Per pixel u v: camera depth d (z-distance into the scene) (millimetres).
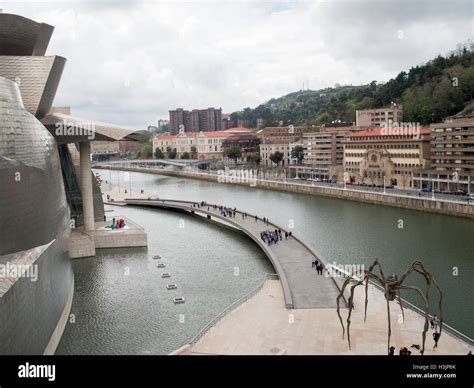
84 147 75500
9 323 27375
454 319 44438
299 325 38594
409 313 40781
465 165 113812
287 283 47938
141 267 63562
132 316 46094
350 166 151125
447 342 34812
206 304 48938
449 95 162125
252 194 146500
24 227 38000
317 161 171250
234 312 41812
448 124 117562
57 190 46500
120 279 58281
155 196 141875
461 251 68188
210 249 73562
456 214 97062
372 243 74375
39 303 33969
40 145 42125
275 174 185375
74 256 68750
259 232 77312
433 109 158875
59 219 45719
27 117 40094
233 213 95125
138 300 50594
